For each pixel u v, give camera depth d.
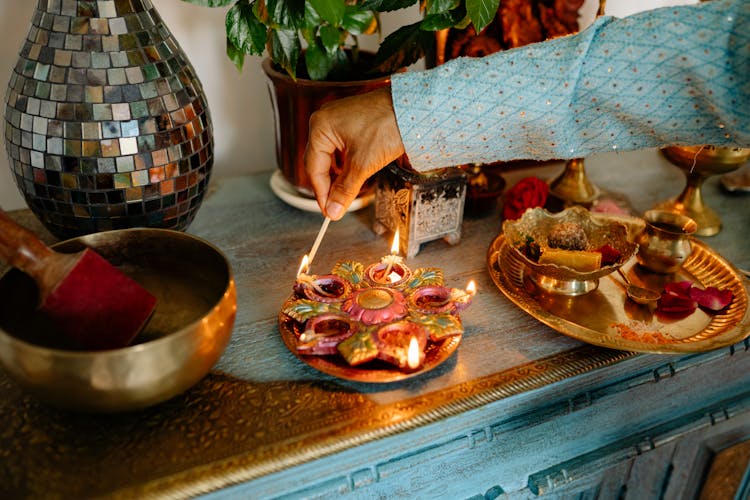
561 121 0.65
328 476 0.58
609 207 0.98
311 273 0.81
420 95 0.66
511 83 0.64
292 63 0.80
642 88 0.62
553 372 0.66
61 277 0.55
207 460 0.54
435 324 0.65
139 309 0.58
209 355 0.56
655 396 0.76
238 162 1.13
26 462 0.54
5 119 0.70
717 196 1.04
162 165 0.70
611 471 0.79
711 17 0.59
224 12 0.99
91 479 0.52
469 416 0.61
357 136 0.68
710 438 0.88
